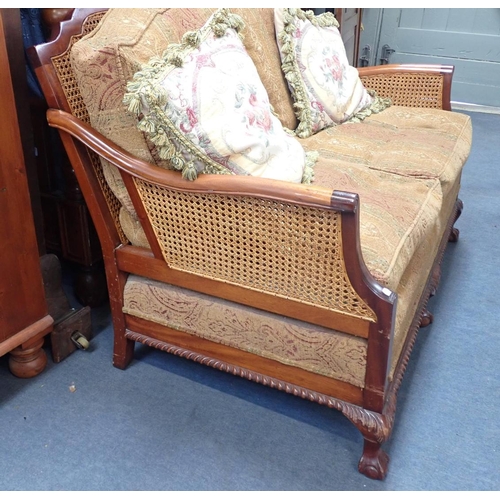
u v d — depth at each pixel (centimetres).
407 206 138
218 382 152
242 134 123
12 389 147
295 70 182
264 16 179
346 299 113
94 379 152
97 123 123
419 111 207
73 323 158
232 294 128
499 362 160
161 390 149
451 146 180
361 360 117
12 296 137
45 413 140
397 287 129
